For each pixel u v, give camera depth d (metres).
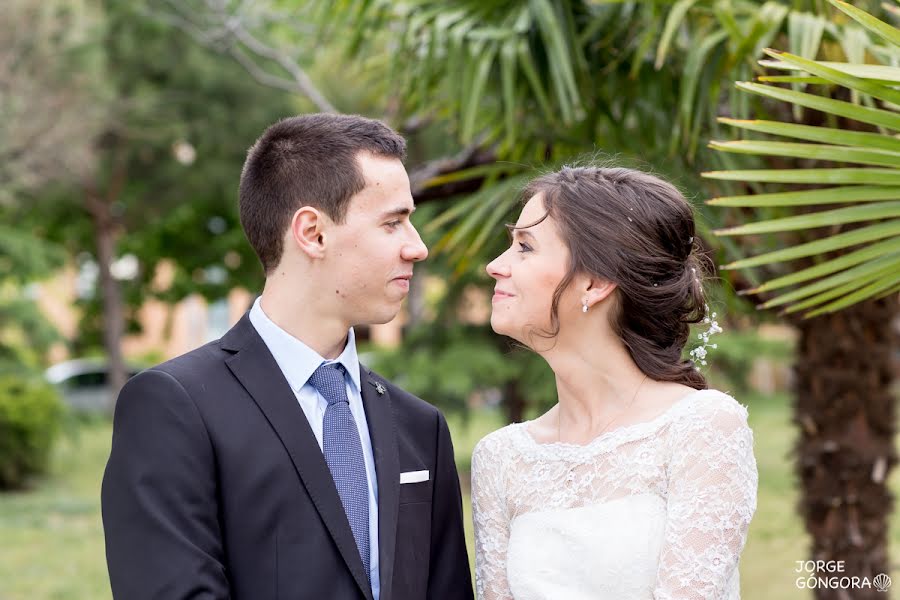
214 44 5.89
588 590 1.81
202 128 13.66
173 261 18.59
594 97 3.30
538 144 3.48
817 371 3.31
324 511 1.78
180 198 14.84
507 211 3.38
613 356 1.96
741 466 1.80
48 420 10.41
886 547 3.32
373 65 3.94
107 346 16.45
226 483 1.75
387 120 3.97
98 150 12.65
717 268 3.21
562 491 1.90
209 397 1.79
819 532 3.31
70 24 9.26
